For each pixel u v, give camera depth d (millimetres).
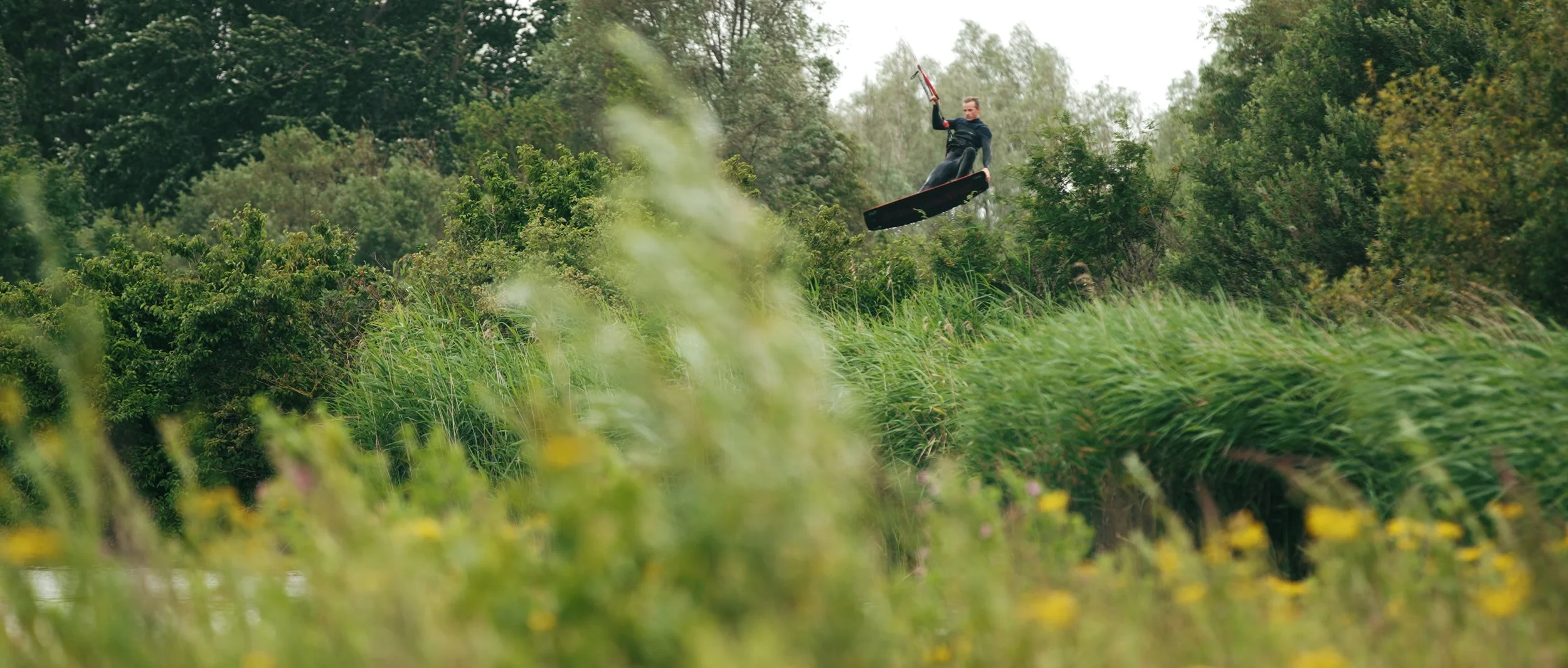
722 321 2453
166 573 2898
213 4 30797
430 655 2301
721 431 2383
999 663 2709
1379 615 3057
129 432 11070
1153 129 13250
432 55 31625
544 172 15844
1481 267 8242
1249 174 14164
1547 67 8312
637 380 2631
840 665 2266
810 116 28750
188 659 2684
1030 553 3510
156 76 29078
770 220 7848
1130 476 5793
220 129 30516
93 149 28688
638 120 2643
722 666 2004
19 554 2818
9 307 11219
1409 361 5465
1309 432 5598
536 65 30016
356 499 2977
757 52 27828
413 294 12852
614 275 10586
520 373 9664
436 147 29609
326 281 12906
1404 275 9242
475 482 3139
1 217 19766
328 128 29094
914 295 11719
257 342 11547
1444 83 9375
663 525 2424
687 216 2627
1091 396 6168
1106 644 2730
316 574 2754
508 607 2350
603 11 27906
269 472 11086
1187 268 13234
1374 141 12977
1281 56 15305
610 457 2645
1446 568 3316
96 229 24188
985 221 14312
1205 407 5754
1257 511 5715
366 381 10570
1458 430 4949
